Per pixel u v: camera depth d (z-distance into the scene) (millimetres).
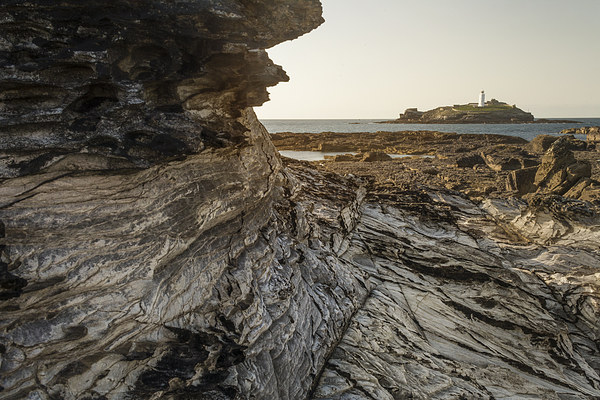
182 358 5637
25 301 4527
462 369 8719
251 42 5176
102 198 5195
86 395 4949
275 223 8648
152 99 5234
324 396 7340
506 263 12664
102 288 5004
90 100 4820
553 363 9664
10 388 4438
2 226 4418
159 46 4762
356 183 14844
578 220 14125
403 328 9516
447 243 12750
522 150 55500
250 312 6516
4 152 4438
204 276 6223
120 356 5250
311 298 8445
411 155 63375
